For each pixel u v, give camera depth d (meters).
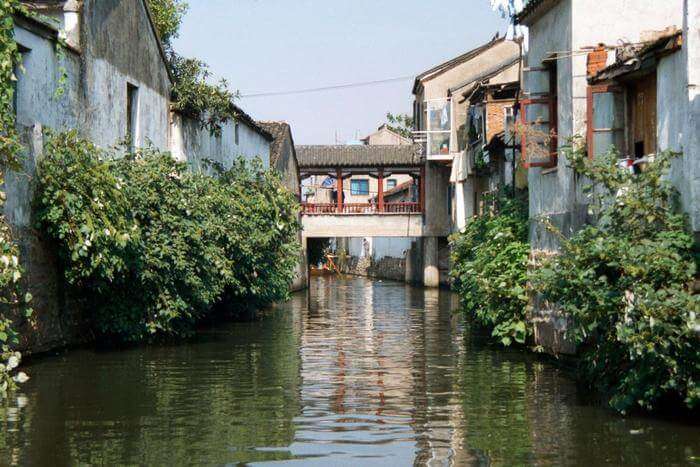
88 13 16.66
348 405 10.33
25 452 7.95
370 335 18.77
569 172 13.23
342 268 74.81
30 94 14.18
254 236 21.14
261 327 20.77
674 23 13.43
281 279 23.69
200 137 24.12
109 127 17.77
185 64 24.20
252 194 22.81
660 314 8.73
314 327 20.78
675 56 9.89
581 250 10.15
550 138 14.76
